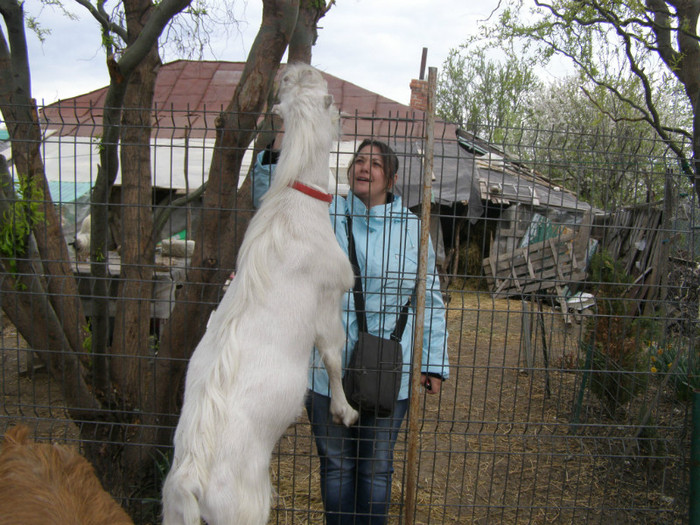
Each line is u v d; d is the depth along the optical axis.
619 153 2.94
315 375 2.79
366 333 2.74
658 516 3.39
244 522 1.89
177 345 3.08
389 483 2.84
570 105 13.87
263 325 2.09
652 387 4.63
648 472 3.79
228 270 2.89
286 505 3.57
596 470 4.15
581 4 3.96
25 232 2.94
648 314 4.50
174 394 3.18
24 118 2.99
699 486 2.91
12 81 2.95
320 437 2.82
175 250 5.23
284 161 2.29
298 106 2.29
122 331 3.21
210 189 2.85
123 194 3.20
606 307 4.57
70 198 8.41
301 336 2.16
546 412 5.23
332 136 2.44
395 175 2.87
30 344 3.10
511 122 15.38
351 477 2.88
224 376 1.98
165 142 9.84
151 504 3.25
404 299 2.83
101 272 3.20
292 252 2.18
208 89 13.07
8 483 1.63
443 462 4.26
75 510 1.61
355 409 2.75
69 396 3.14
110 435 3.21
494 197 8.95
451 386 5.93
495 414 5.20
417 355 2.60
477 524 3.48
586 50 4.28
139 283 3.23
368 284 2.79
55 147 9.48
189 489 1.83
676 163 3.45
